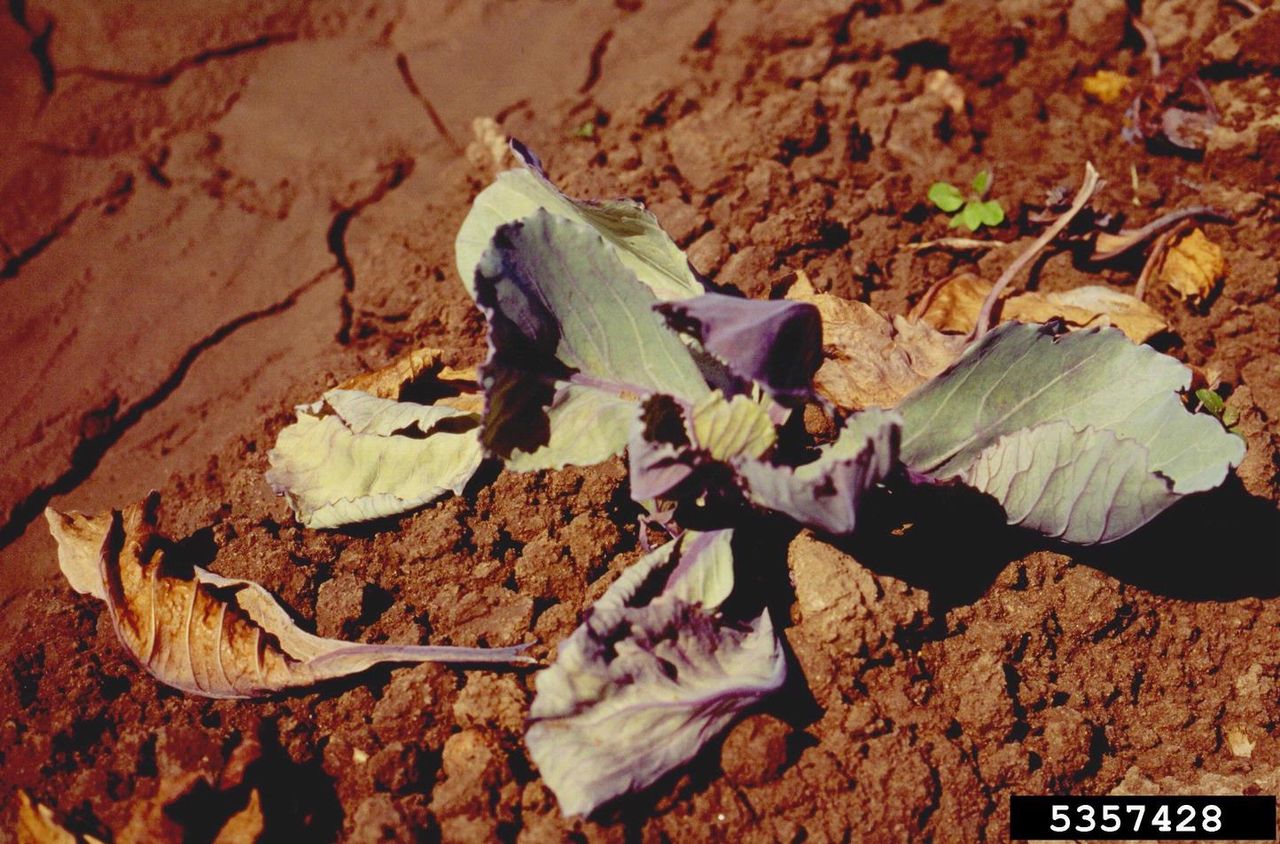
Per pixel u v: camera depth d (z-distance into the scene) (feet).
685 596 1.84
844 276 2.23
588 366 1.93
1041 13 2.49
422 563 1.99
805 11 2.56
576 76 2.63
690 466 1.84
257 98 2.67
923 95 2.48
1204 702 1.95
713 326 1.81
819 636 1.88
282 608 1.95
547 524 2.00
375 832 1.81
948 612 1.95
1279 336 2.21
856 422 1.84
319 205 2.50
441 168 2.54
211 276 2.41
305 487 2.02
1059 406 1.93
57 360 2.33
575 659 1.78
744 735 1.84
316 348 2.30
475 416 1.99
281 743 1.90
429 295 2.30
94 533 2.02
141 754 1.87
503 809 1.84
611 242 1.99
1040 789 1.88
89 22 2.75
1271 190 2.28
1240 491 2.03
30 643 2.00
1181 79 2.38
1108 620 1.95
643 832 1.82
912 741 1.87
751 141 2.35
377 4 2.78
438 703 1.89
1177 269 2.23
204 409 2.27
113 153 2.61
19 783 1.88
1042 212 2.30
